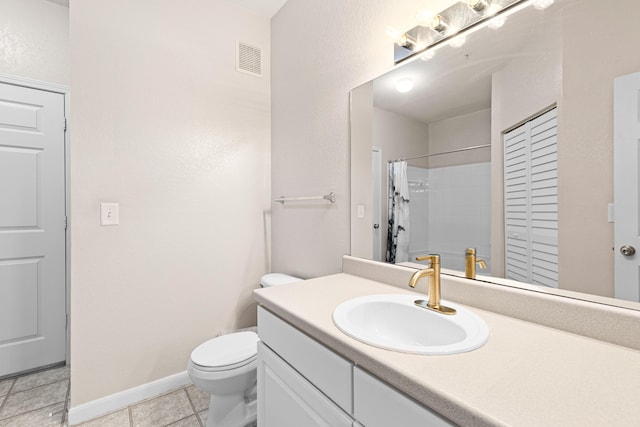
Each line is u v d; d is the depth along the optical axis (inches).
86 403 61.0
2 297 76.1
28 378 76.7
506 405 19.5
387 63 53.7
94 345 62.2
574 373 23.5
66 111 83.7
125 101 65.8
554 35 33.5
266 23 88.0
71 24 59.9
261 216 86.6
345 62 62.1
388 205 54.0
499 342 29.1
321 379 33.2
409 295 44.3
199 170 76.0
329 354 32.0
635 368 24.3
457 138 43.8
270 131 88.5
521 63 36.7
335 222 65.4
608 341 29.2
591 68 30.8
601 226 30.4
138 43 67.5
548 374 23.4
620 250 29.3
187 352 74.0
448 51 44.8
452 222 44.5
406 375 23.3
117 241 64.9
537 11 35.1
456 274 44.0
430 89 47.2
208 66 77.4
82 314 61.0
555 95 33.5
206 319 77.1
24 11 78.1
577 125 31.8
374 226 56.6
